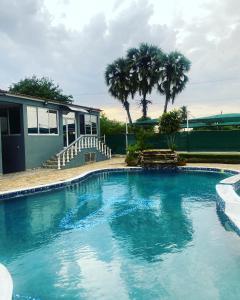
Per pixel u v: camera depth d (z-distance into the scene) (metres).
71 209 10.70
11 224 9.09
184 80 40.78
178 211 10.16
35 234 8.20
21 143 19.00
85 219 9.52
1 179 15.54
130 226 8.74
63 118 23.77
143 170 20.03
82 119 26.12
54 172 18.22
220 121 25.52
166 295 5.03
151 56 39.44
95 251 6.98
